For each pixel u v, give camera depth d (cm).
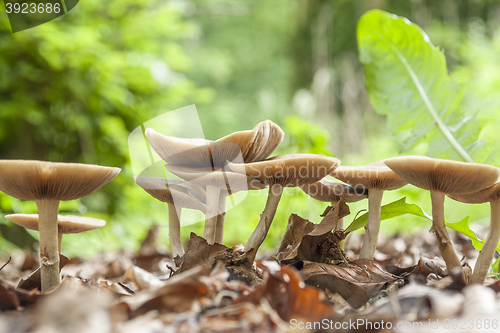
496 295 31
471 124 41
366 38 44
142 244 60
